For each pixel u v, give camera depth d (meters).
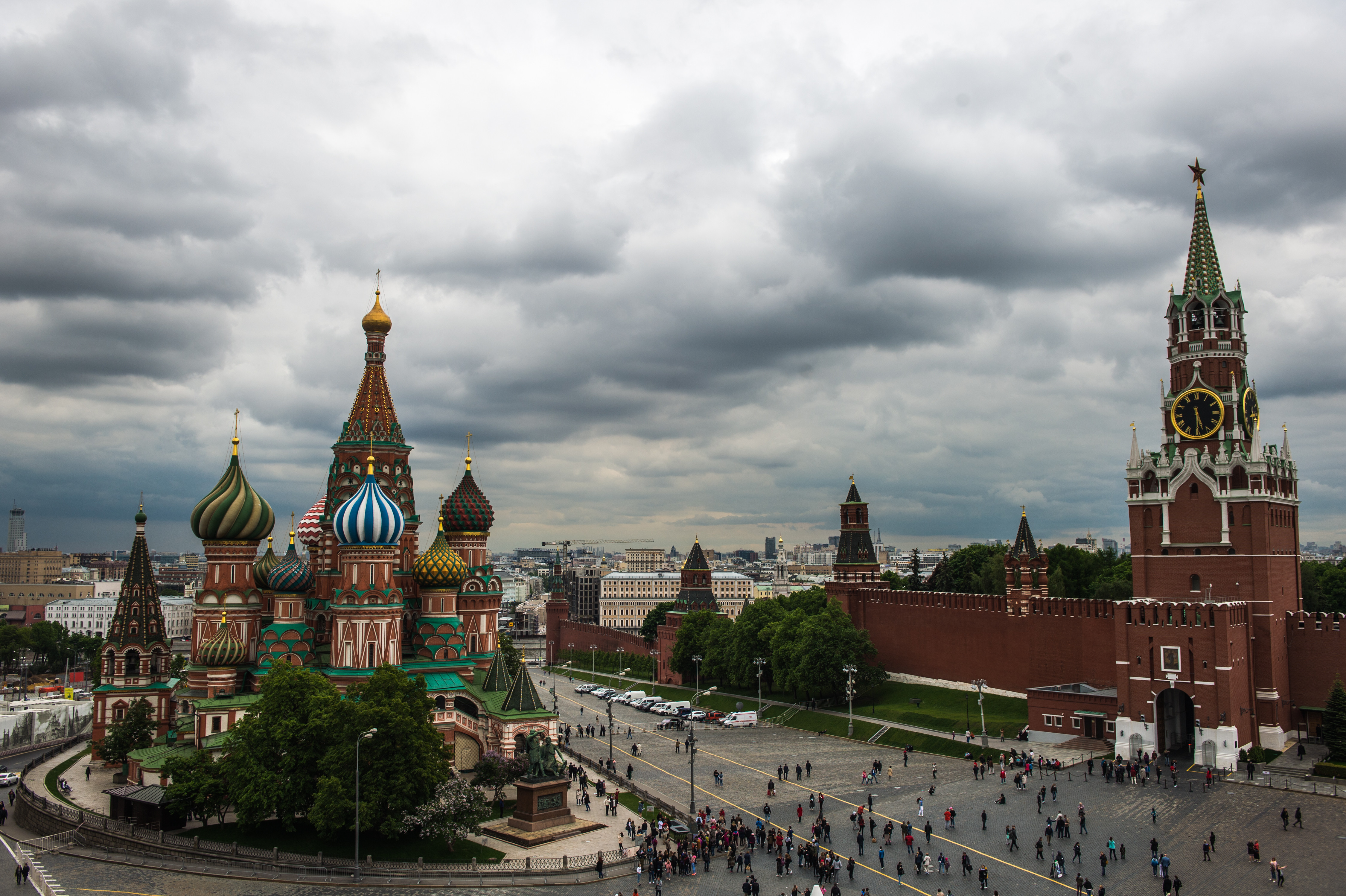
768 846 76.44
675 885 67.94
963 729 122.69
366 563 100.69
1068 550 176.38
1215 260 116.81
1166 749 104.75
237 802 77.50
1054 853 72.62
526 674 102.38
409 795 76.50
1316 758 98.88
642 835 80.75
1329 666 106.12
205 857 74.50
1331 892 62.81
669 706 158.88
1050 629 127.88
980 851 73.50
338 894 66.56
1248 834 74.81
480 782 88.75
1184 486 112.94
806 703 150.25
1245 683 102.38
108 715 113.75
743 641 166.12
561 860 72.56
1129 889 64.31
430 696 101.06
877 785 97.81
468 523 121.94
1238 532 108.62
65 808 92.12
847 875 69.19
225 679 101.56
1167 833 76.00
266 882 69.12
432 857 74.25
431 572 110.25
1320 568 151.62
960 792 92.25
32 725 153.38
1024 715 125.38
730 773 105.81
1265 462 107.88
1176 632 101.50
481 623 119.94
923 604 149.25
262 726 80.00
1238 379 113.31
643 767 110.38
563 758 116.88
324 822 73.50
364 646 99.75
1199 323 115.56
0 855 77.94
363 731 76.31
